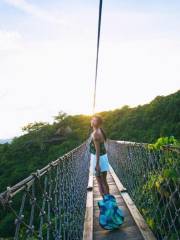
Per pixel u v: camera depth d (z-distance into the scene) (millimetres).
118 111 60250
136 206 4750
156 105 43281
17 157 58219
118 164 8141
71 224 3053
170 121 36406
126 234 3570
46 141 66688
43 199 1743
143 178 4324
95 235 3643
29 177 1556
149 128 38625
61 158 2689
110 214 3693
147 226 3646
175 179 2627
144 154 4105
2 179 45156
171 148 2566
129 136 39281
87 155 8320
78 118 78062
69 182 3203
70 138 68188
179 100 39000
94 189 6488
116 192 6098
